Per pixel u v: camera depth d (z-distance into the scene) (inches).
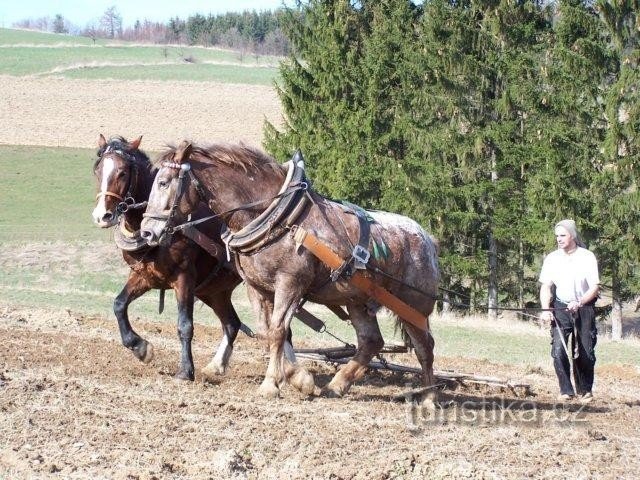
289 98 1282.0
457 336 737.0
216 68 2935.5
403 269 375.6
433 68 1120.8
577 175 1045.8
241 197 352.2
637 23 1023.0
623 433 344.8
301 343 575.2
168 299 810.2
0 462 250.4
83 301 737.0
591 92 1047.6
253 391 366.6
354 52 1234.6
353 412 343.3
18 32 3666.3
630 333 1170.6
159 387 358.6
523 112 1114.1
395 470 266.7
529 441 317.7
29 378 350.6
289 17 1299.2
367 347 377.4
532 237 1051.3
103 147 391.2
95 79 2603.3
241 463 261.6
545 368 539.8
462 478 263.7
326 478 255.3
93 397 330.6
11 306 606.2
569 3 1048.8
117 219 380.2
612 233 1044.5
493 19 1117.1
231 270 391.9
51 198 1732.3
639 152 1013.8
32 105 2308.1
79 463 252.8
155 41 4377.5
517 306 1212.5
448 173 1110.4
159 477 246.2
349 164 1176.2
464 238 1173.1
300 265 346.6
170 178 350.0
